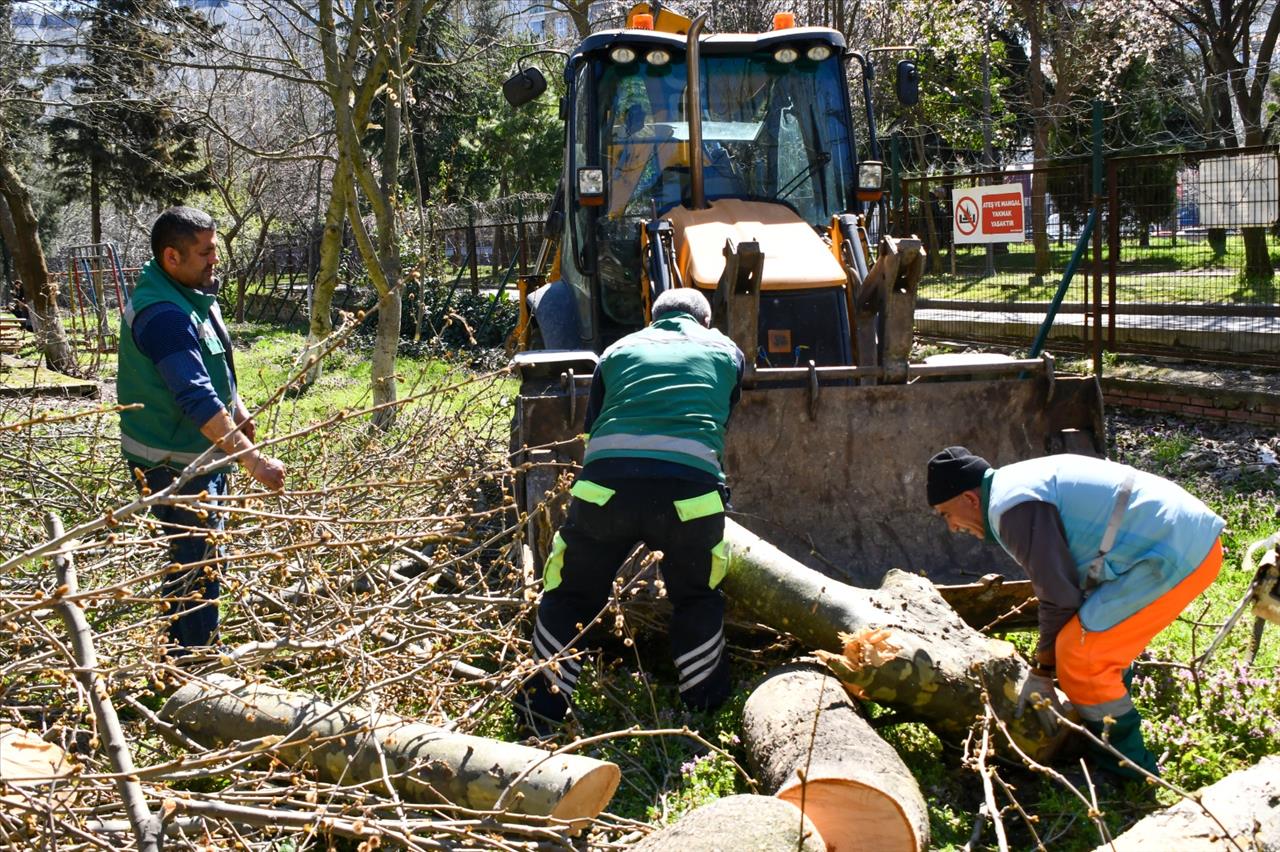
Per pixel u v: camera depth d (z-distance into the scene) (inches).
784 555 171.6
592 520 158.6
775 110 269.4
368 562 186.7
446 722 143.9
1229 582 211.3
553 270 330.0
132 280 997.8
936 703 144.4
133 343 164.9
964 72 1058.1
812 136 270.5
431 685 151.3
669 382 161.2
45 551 105.3
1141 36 1002.7
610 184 266.4
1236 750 149.1
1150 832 114.1
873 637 144.8
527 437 199.5
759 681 164.2
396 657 153.8
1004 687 144.3
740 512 197.3
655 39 261.7
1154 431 353.4
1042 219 482.9
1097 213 400.2
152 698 165.9
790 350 221.5
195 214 165.3
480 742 127.2
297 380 139.3
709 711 162.2
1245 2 903.1
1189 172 410.6
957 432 204.8
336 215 507.2
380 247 427.5
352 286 919.0
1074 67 983.0
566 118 289.0
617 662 176.7
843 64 274.7
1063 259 483.8
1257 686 158.6
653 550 161.8
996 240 447.2
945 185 505.4
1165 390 372.8
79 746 137.8
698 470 157.5
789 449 200.8
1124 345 434.0
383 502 199.3
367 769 127.1
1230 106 979.9
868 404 202.7
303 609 170.4
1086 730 128.6
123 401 168.2
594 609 164.7
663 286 224.7
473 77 788.6
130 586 126.3
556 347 280.4
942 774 147.3
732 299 201.3
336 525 172.6
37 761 112.5
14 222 627.2
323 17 434.3
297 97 1026.1
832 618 159.5
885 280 203.9
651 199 265.4
